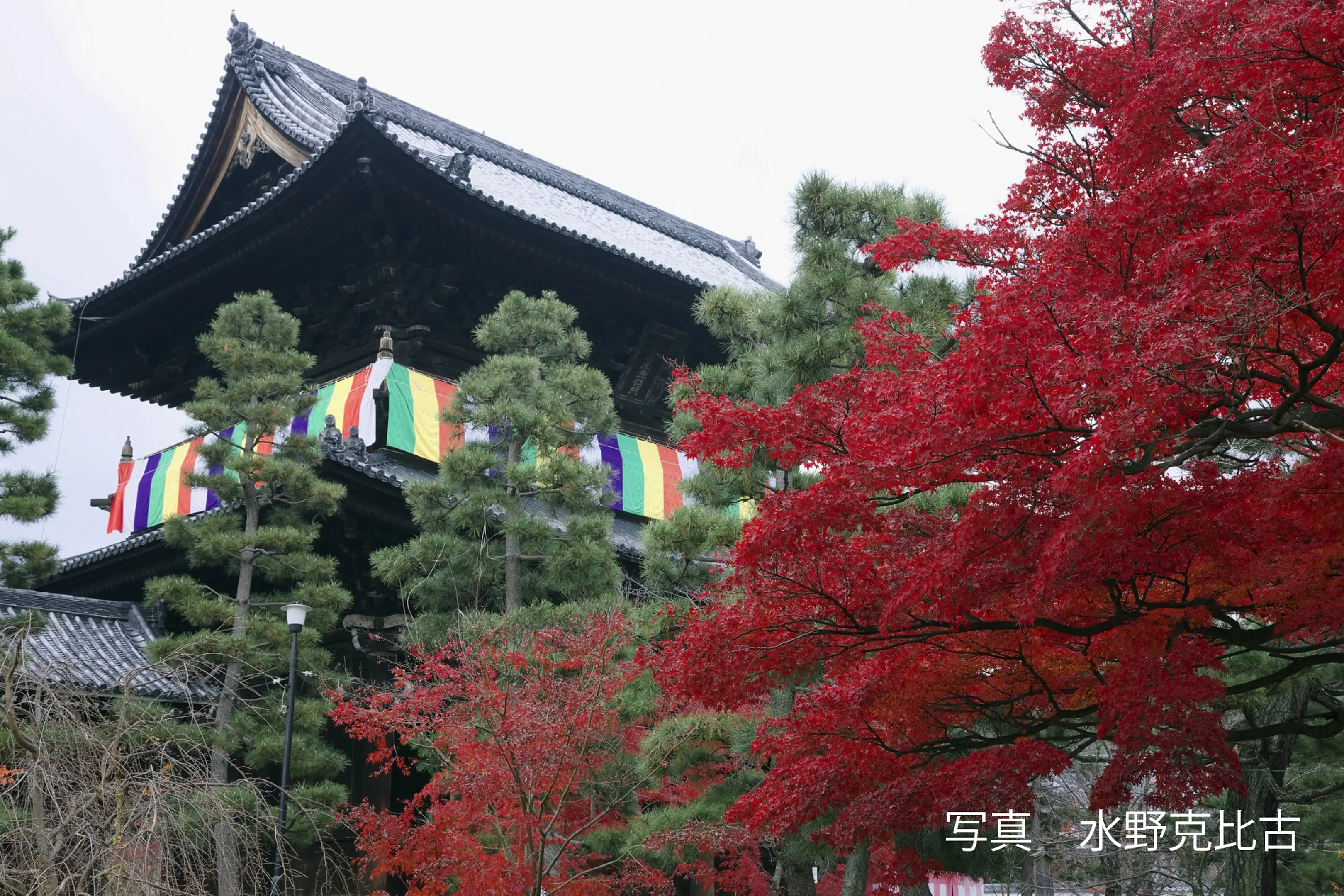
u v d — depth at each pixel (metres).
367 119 24.03
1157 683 8.05
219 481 21.69
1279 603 8.70
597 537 20.42
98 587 28.23
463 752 15.74
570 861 16.89
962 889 23.42
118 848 7.92
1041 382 7.49
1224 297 6.98
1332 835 22.02
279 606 21.52
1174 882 31.77
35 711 8.73
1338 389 8.52
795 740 10.71
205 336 22.28
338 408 26.77
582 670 15.84
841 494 8.61
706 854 18.33
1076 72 9.89
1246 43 7.75
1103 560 8.28
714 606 11.99
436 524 21.05
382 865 15.73
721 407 9.69
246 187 33.88
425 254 27.80
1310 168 6.79
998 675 10.24
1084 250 7.71
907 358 10.33
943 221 17.19
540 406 20.64
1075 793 24.86
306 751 19.69
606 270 29.05
